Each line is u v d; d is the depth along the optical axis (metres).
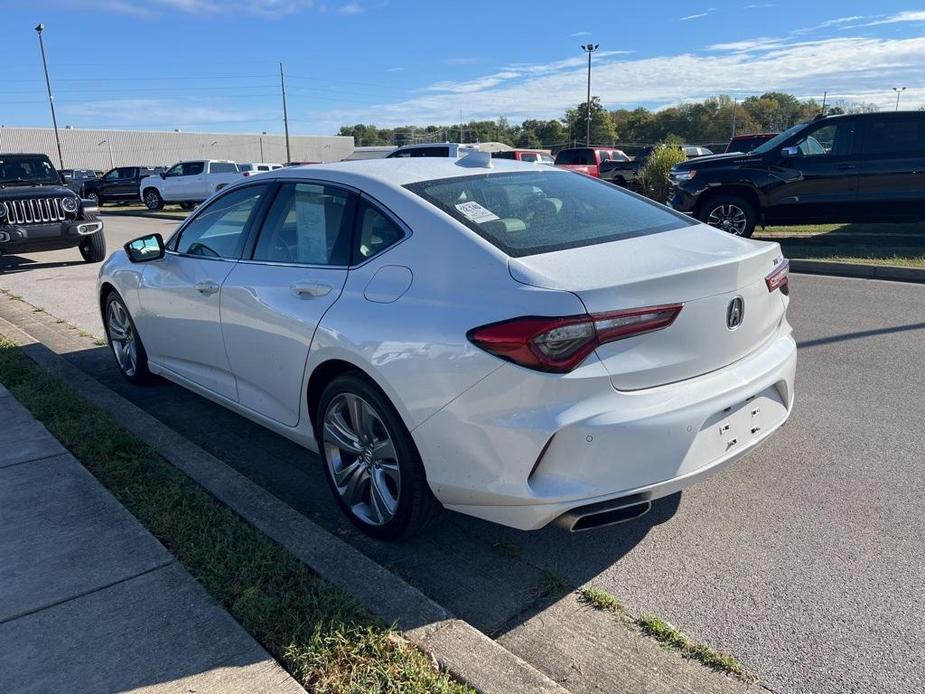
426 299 2.90
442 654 2.43
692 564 3.07
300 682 2.35
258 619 2.60
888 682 2.39
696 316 2.72
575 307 2.52
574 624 2.72
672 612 2.77
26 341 6.38
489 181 3.53
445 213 3.08
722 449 2.86
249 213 4.02
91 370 5.92
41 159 12.42
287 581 2.82
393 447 3.04
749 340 3.01
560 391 2.54
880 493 3.61
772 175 11.13
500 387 2.61
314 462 4.17
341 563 2.93
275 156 85.00
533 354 2.53
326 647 2.45
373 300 3.07
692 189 11.67
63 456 3.98
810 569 3.01
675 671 2.46
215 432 4.60
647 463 2.62
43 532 3.23
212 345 4.16
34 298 9.09
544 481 2.61
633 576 3.01
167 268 4.57
